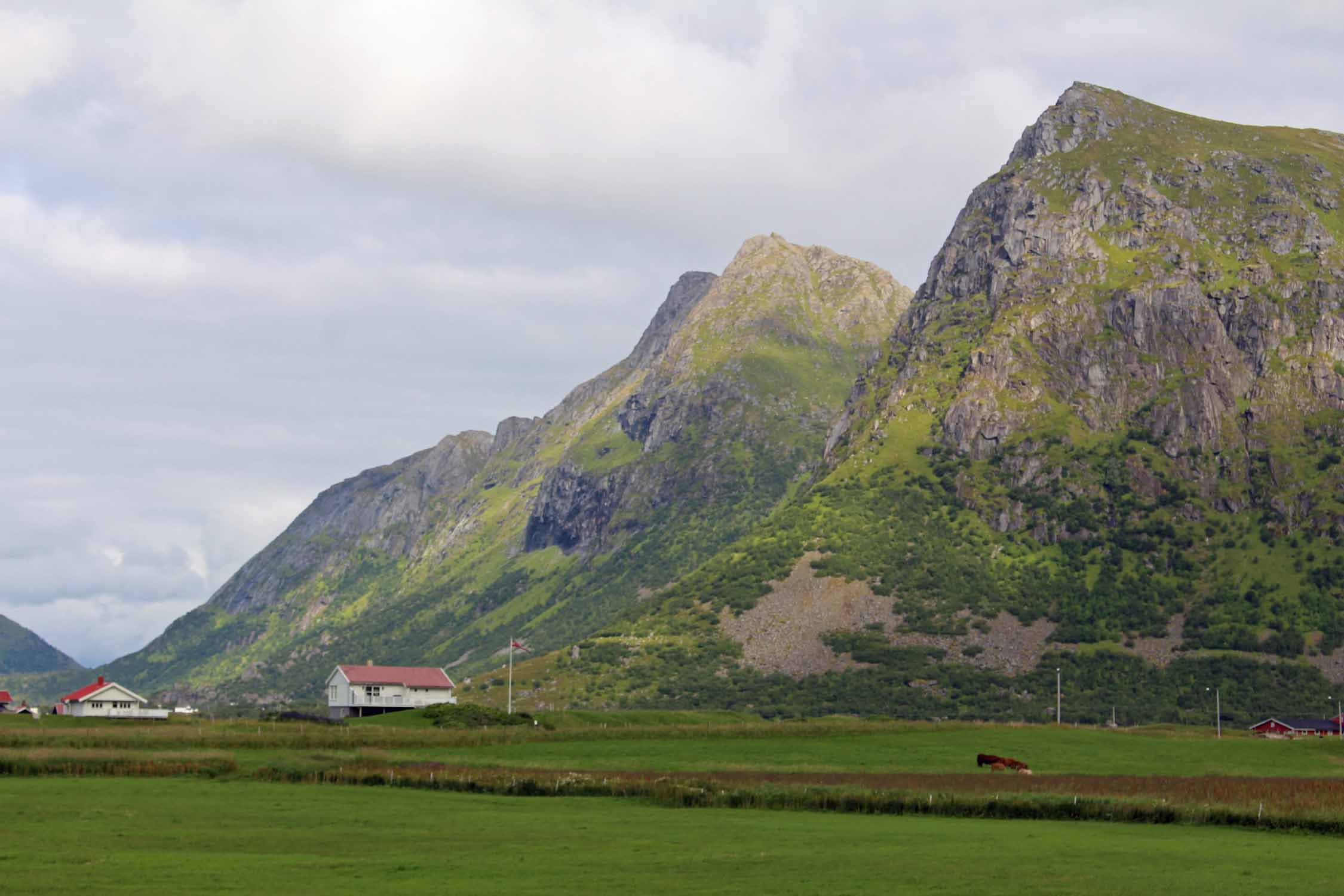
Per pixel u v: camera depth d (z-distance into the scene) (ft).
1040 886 262.06
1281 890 259.39
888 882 264.11
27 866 265.95
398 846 304.30
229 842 306.14
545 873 269.44
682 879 264.72
